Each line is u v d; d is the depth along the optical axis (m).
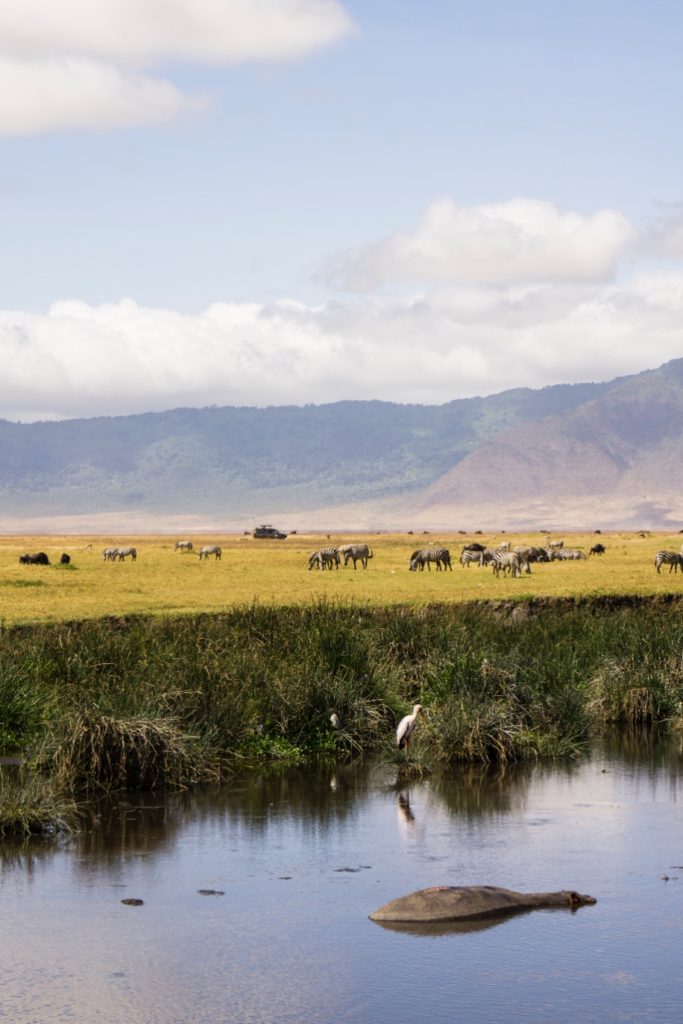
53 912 18.69
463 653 34.62
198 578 71.69
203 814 24.89
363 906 19.06
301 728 31.38
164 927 18.08
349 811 25.19
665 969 16.48
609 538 185.38
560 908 19.00
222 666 32.22
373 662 34.34
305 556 112.75
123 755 26.72
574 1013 15.11
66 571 80.69
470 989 15.80
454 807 25.64
